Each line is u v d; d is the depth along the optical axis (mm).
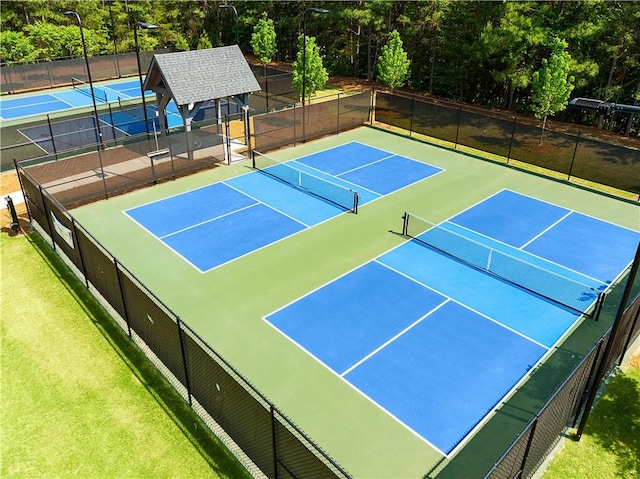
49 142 26719
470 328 14062
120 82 43188
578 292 15680
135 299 12352
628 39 28266
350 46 44625
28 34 49062
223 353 13000
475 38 35688
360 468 9914
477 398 11750
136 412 11273
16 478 9758
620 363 12742
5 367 12570
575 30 29141
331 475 7711
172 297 15242
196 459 10164
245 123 27516
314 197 21984
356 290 15656
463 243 18312
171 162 23359
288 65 50500
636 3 27875
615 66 30781
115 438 10633
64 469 9953
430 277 16375
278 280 16125
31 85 40375
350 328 14000
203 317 14391
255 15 51906
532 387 12094
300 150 27547
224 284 15891
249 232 19047
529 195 22500
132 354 13008
